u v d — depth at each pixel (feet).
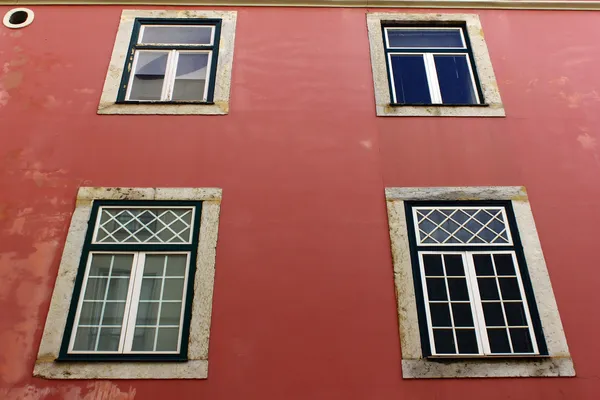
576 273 14.70
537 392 13.01
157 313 14.06
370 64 18.81
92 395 12.79
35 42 19.07
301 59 18.88
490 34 19.75
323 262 14.79
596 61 19.16
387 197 15.88
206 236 15.06
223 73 18.37
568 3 20.54
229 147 16.72
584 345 13.66
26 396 12.76
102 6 20.12
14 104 17.57
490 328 13.97
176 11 20.03
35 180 15.99
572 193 16.11
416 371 13.23
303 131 17.15
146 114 17.29
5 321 13.74
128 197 15.67
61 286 14.21
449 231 15.40
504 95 18.16
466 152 16.85
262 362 13.37
